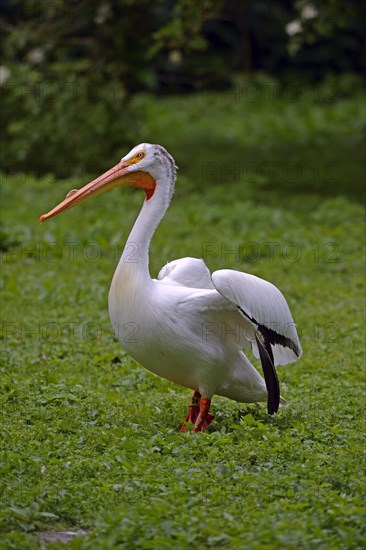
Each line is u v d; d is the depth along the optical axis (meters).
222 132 32.44
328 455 8.30
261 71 39.78
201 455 8.25
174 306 8.95
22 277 15.69
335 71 40.50
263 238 18.61
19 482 7.41
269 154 29.12
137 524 6.57
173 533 6.47
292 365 11.88
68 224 19.23
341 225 19.89
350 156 28.91
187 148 29.83
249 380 9.42
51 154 23.75
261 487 7.37
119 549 6.29
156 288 9.11
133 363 11.71
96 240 18.06
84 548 6.36
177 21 21.64
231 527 6.59
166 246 17.81
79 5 23.53
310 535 6.42
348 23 38.84
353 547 6.36
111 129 23.59
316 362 11.95
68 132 23.34
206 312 8.96
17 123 23.66
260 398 9.58
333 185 24.80
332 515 6.80
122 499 7.20
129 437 8.68
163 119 33.66
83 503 7.14
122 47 23.98
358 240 18.72
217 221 20.12
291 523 6.59
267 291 8.97
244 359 9.43
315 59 39.75
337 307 14.57
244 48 38.78
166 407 9.93
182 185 23.97
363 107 36.41
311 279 16.34
